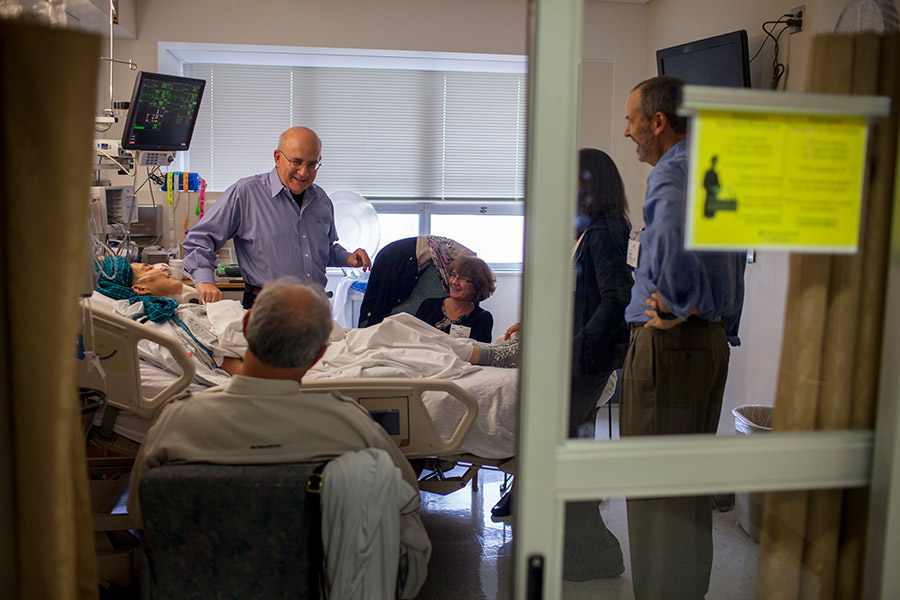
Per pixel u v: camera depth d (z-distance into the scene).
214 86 4.34
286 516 1.31
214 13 3.90
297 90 4.39
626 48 1.83
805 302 1.29
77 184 1.01
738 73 1.87
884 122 1.15
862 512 1.26
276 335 1.44
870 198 1.18
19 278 1.00
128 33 3.75
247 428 1.45
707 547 1.47
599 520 1.50
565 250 1.04
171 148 3.35
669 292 1.50
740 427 1.48
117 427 1.93
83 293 1.24
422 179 4.58
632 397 1.61
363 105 4.46
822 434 1.18
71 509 1.08
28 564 1.06
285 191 3.28
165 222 4.04
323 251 3.46
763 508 1.39
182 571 1.34
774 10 1.79
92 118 1.00
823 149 1.12
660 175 1.49
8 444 1.06
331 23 3.99
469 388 2.10
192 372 1.90
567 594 1.51
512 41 4.13
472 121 4.56
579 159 1.67
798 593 1.36
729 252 1.42
